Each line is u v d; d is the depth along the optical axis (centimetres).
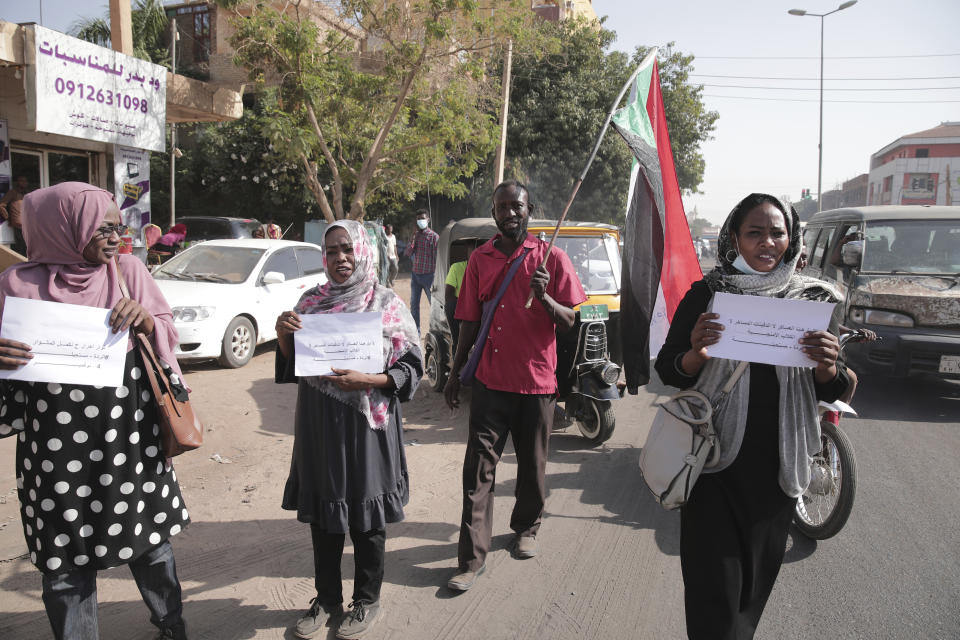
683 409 221
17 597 312
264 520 401
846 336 376
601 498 448
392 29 1100
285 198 2094
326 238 274
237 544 370
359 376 266
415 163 1191
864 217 762
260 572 341
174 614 264
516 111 1942
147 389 245
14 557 346
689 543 220
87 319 222
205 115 1048
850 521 414
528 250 342
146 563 254
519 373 333
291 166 1905
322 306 278
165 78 891
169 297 771
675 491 217
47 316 217
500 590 330
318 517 276
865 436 583
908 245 730
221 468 483
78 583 235
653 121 426
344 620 289
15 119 855
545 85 1923
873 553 372
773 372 217
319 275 970
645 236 414
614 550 374
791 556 371
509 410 338
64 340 219
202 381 729
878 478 484
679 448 219
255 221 1587
